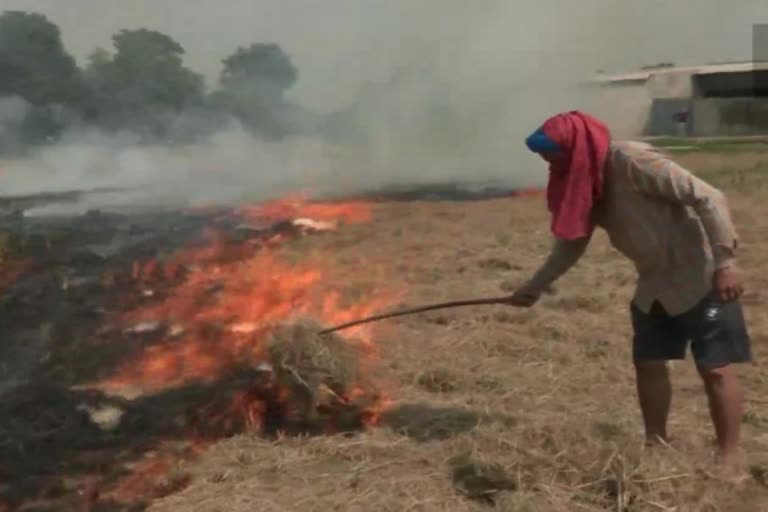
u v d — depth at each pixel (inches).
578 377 216.8
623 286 301.4
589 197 157.3
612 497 152.3
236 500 157.1
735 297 151.4
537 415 191.9
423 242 396.8
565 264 166.2
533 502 151.0
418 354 234.8
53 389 222.1
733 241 150.6
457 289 303.9
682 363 224.5
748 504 151.3
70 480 172.6
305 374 192.7
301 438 183.5
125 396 217.9
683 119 1035.9
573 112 159.9
